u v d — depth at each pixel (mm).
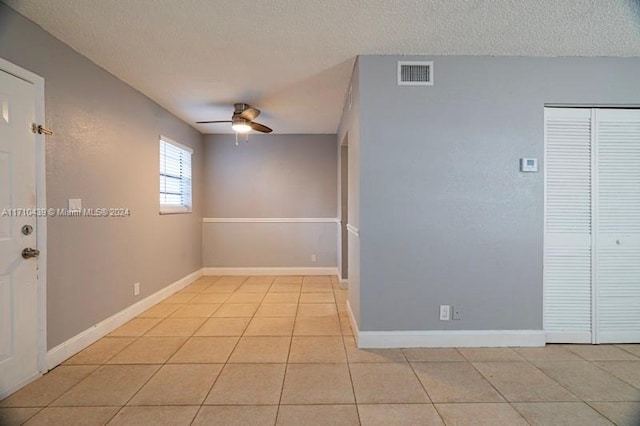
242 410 1856
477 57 2658
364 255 2662
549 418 1786
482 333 2686
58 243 2385
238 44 2475
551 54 2631
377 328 2670
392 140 2660
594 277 2721
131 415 1810
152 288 3758
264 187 5477
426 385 2109
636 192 2723
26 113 2129
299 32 2307
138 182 3445
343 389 2066
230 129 5098
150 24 2201
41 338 2225
